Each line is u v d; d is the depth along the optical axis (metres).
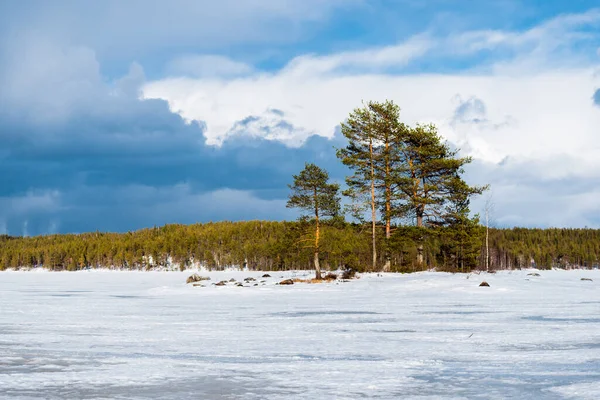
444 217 51.25
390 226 51.75
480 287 36.81
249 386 10.02
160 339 16.08
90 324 20.23
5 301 34.91
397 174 50.78
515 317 21.02
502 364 11.86
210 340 15.80
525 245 131.75
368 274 49.28
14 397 9.37
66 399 9.22
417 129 50.94
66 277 120.75
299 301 31.08
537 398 8.98
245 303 30.27
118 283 76.88
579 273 85.31
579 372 10.96
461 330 17.42
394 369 11.38
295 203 51.34
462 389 9.63
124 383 10.37
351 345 14.68
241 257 156.62
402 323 19.58
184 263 173.62
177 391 9.73
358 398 9.09
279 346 14.62
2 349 14.43
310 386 9.95
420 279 41.97
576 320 19.89
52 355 13.48
